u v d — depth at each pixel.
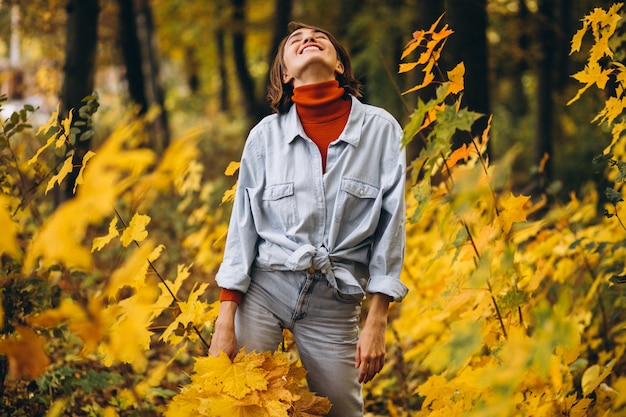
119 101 9.09
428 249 3.21
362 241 2.13
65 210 1.19
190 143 1.31
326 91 2.16
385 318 2.04
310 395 2.04
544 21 8.37
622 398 1.65
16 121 2.18
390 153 2.16
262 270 2.15
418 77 4.55
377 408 3.01
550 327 1.35
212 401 1.86
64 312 1.42
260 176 2.21
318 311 2.11
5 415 2.24
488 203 1.92
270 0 14.72
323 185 2.10
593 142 9.37
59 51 7.44
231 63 18.86
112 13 9.64
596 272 2.89
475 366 2.10
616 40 2.35
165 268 4.52
